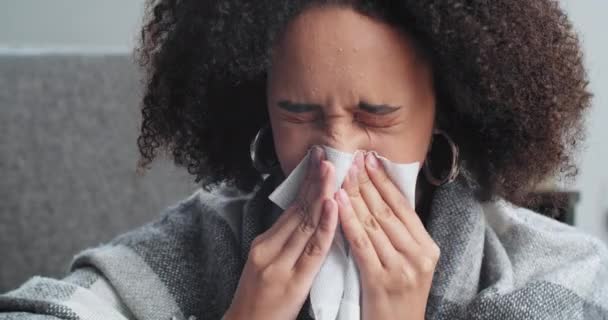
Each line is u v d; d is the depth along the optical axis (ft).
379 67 2.58
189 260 3.31
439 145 3.03
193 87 2.94
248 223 3.16
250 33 2.62
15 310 3.06
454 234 3.05
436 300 3.01
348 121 2.64
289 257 2.76
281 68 2.62
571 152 3.10
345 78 2.57
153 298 3.21
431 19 2.59
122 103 5.49
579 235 3.31
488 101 2.78
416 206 3.16
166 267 3.28
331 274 2.78
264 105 3.05
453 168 3.00
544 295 3.00
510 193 3.08
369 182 2.75
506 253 3.22
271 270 2.76
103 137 5.49
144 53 3.10
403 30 2.61
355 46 2.56
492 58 2.68
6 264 5.47
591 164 5.01
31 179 5.46
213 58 2.73
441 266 3.03
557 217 4.15
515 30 2.69
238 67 2.69
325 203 2.66
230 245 3.21
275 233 2.79
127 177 5.52
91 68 5.45
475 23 2.62
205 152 3.20
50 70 5.43
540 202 3.32
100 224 5.54
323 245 2.72
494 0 2.67
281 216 2.81
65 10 6.02
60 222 5.51
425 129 2.77
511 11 2.68
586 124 3.18
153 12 2.99
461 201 3.09
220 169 3.26
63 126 5.46
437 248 2.82
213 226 3.27
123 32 6.03
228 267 3.17
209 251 3.26
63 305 3.00
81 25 6.04
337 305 2.77
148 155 3.21
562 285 3.05
